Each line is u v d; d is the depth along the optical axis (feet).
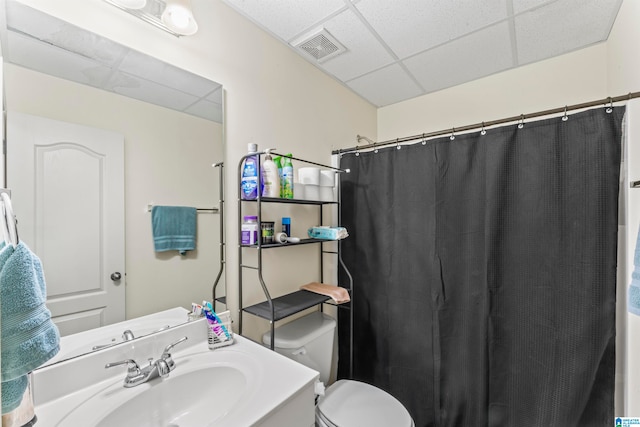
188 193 3.65
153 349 3.17
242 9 4.21
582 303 3.80
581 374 3.78
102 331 2.90
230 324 3.92
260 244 3.84
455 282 4.85
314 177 4.87
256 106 4.55
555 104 5.60
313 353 4.57
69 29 2.72
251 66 4.48
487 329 4.50
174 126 3.52
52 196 2.58
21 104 2.42
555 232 4.02
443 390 4.91
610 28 4.72
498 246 4.45
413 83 6.63
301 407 2.72
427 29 4.71
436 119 7.05
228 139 4.14
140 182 3.20
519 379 4.31
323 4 4.12
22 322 1.56
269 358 3.20
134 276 3.15
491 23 4.58
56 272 2.61
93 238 2.84
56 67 2.63
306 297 4.83
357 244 5.89
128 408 2.54
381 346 5.60
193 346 3.50
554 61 5.62
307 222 5.57
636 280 2.33
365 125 7.52
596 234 3.71
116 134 3.01
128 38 3.13
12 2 2.43
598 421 3.69
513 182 4.36
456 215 4.83
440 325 4.93
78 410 2.39
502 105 6.16
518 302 4.33
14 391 1.54
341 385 4.60
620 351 3.63
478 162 4.65
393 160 5.48
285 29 4.68
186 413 2.87
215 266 3.95
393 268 5.47
